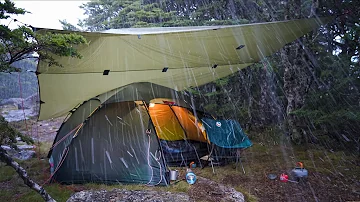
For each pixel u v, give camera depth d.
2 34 2.30
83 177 4.47
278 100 8.18
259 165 5.32
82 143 4.61
